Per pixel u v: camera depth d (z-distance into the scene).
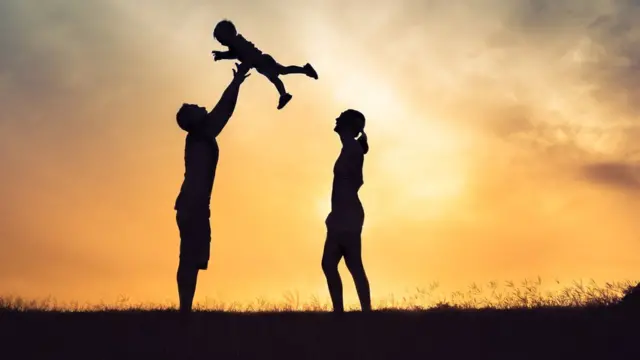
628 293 16.78
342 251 18.33
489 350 13.38
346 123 18.81
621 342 13.50
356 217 18.34
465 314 16.22
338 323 15.62
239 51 18.06
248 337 14.46
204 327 15.26
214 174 17.16
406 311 17.03
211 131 17.25
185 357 13.41
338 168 18.55
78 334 14.87
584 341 13.59
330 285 18.25
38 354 13.79
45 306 17.73
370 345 13.78
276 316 16.77
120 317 16.56
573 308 16.42
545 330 14.29
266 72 18.22
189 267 16.67
